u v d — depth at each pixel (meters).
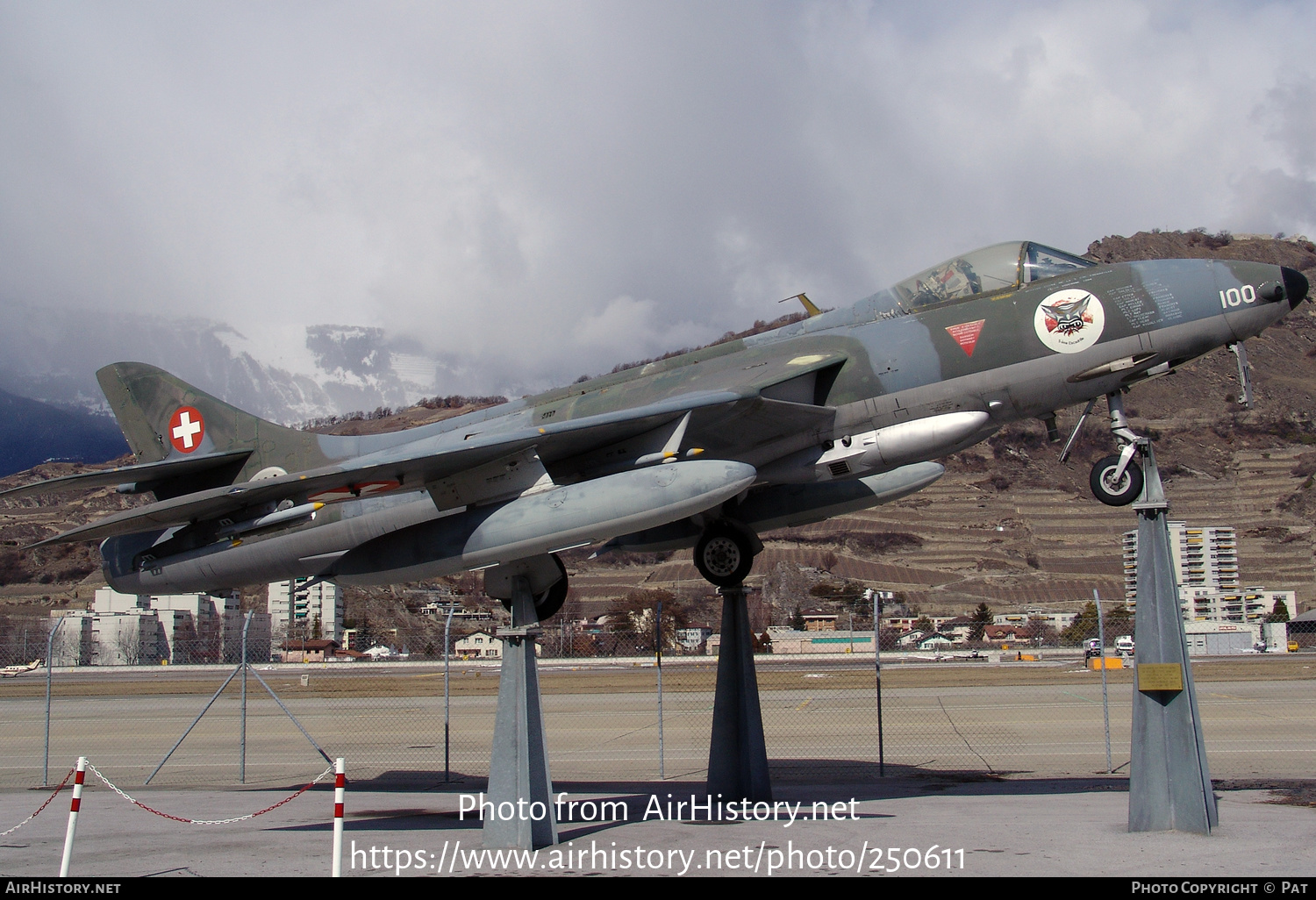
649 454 11.56
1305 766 14.45
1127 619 29.64
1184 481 196.62
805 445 12.17
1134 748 9.17
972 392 11.70
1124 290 11.41
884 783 13.20
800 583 134.00
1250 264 11.30
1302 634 76.81
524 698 8.92
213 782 14.98
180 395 15.99
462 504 11.05
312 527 13.61
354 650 76.69
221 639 31.56
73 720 25.25
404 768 16.41
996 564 158.50
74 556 126.50
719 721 10.80
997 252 12.34
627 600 100.44
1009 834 9.01
